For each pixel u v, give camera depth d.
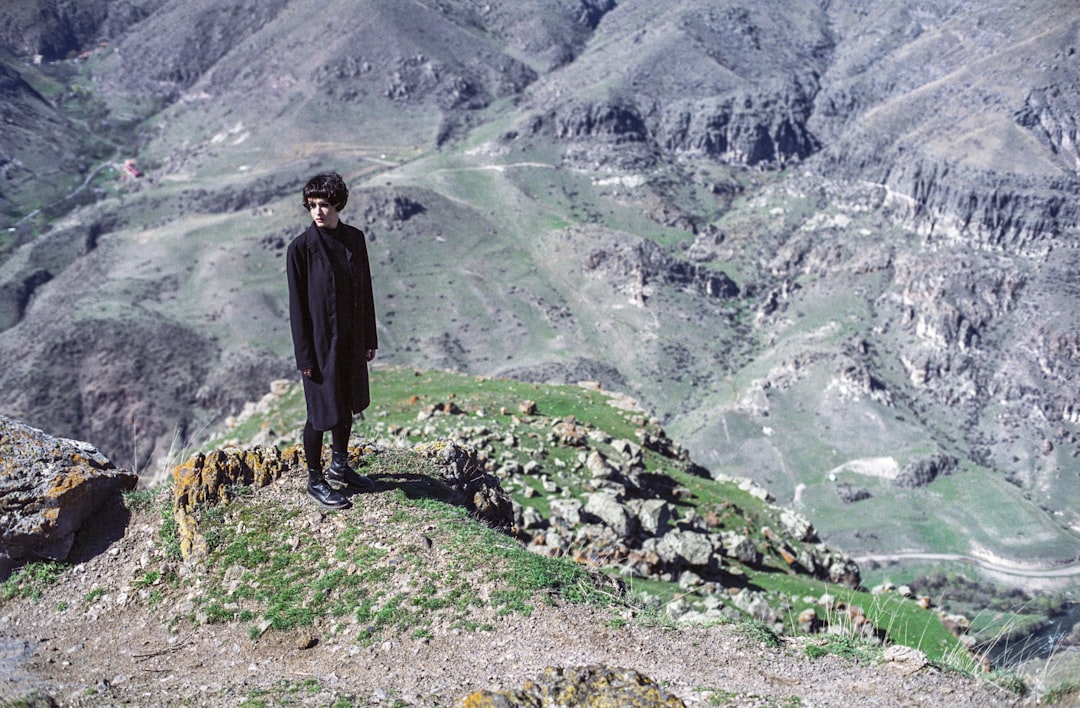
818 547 29.12
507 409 32.66
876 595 24.52
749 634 10.91
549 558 12.33
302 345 11.39
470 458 15.73
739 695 9.27
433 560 11.58
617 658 10.13
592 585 12.02
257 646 10.62
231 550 11.88
